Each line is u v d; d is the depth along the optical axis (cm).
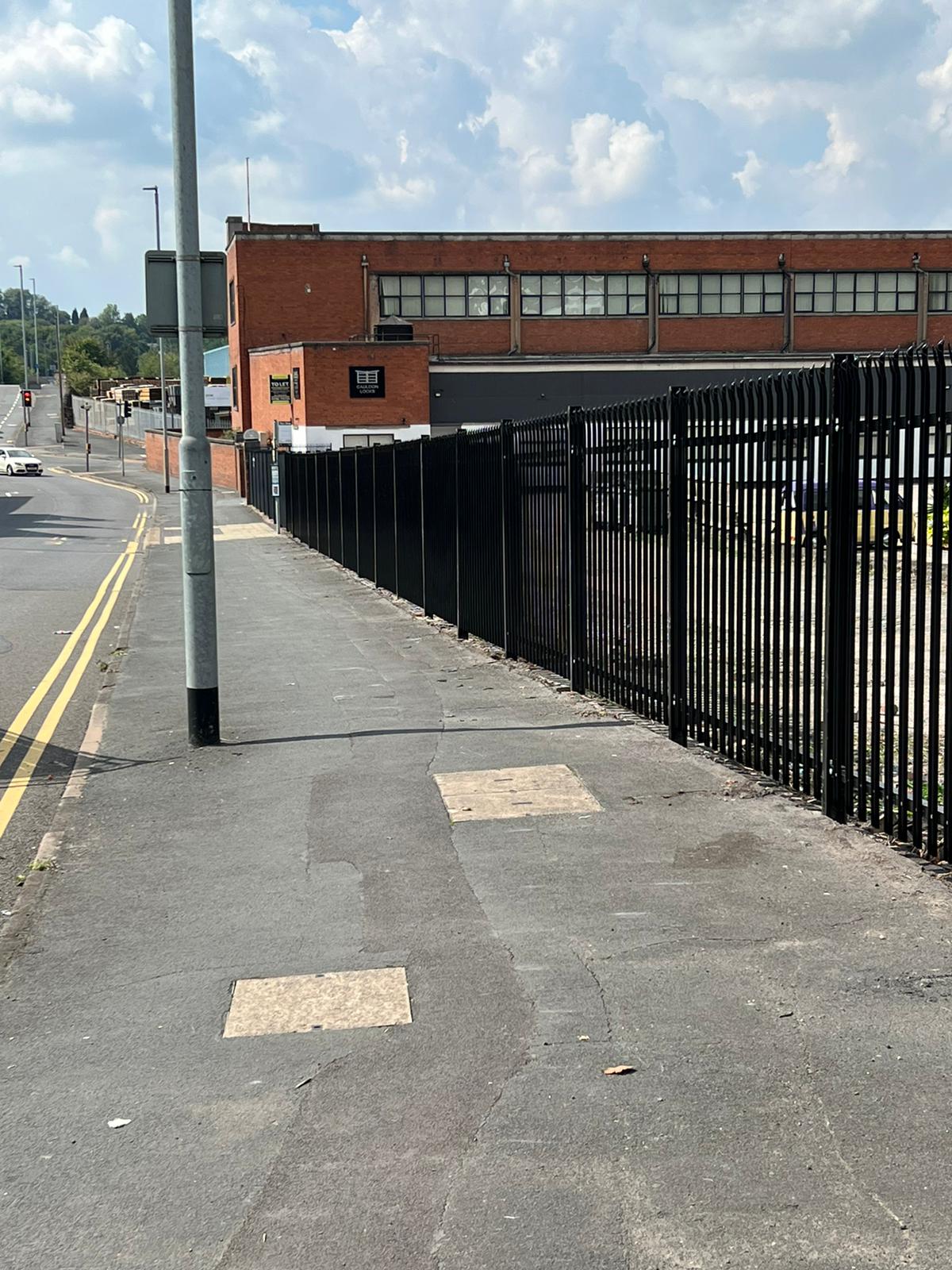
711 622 805
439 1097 411
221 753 935
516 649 1254
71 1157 388
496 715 1000
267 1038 465
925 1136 371
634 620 945
